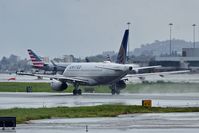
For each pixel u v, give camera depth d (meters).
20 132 102.94
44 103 161.00
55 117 127.06
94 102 163.12
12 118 108.75
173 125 112.06
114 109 140.12
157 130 105.00
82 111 136.62
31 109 140.50
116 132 102.69
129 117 126.94
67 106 149.12
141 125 112.50
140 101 166.12
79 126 111.50
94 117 127.38
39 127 110.12
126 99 175.12
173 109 140.38
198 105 151.38
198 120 120.25
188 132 102.25
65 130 105.50
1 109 140.88
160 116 128.38
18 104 158.12
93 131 103.94
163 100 170.25
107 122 118.06
